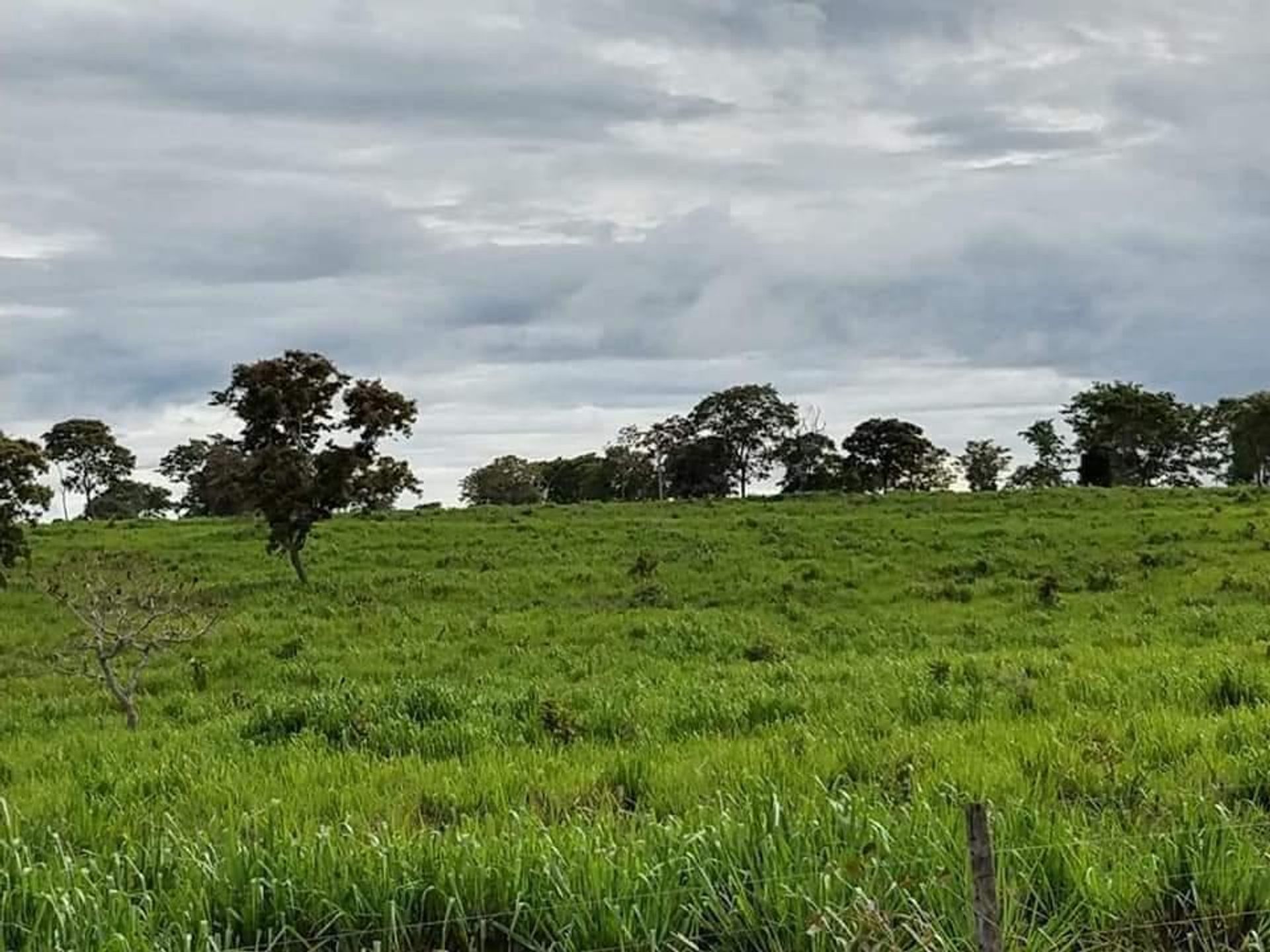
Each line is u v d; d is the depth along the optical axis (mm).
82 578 25625
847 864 6828
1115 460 99000
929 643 22484
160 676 21156
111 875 7152
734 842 7301
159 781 11500
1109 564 32188
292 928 6895
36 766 13695
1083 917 6938
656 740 12953
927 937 6234
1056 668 16812
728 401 101000
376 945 6633
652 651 22391
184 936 6523
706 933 6871
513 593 31062
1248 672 14289
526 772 11055
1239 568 30609
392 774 11414
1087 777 9797
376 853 7410
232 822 8859
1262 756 9750
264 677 21078
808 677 17578
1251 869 7051
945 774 9773
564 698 15570
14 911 6820
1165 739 11141
